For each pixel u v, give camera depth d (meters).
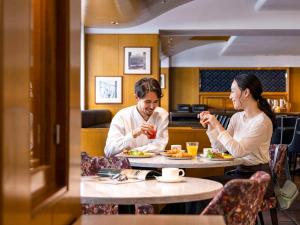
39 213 0.85
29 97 0.82
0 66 0.65
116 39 8.56
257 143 3.33
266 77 16.38
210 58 16.30
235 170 3.50
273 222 3.45
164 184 2.32
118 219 1.39
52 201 0.95
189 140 5.29
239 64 16.25
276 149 3.63
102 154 5.86
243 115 3.62
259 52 14.90
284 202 3.46
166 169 2.41
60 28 1.08
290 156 7.71
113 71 8.57
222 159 3.29
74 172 1.15
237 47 13.43
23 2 0.75
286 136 8.04
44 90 1.04
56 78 1.08
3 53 0.66
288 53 15.20
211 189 2.17
